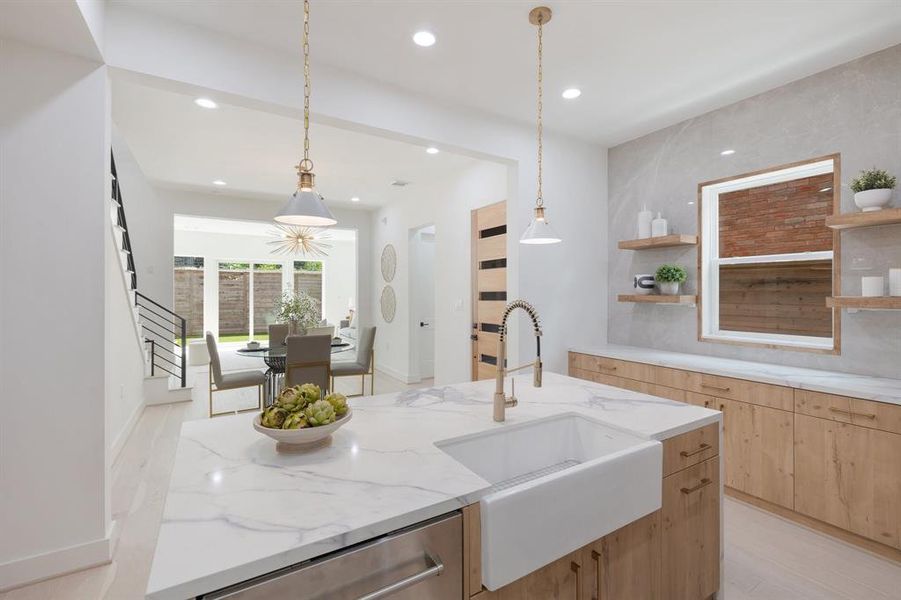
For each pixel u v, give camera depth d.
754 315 3.17
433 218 5.49
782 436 2.48
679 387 3.01
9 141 1.89
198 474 1.18
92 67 2.02
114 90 2.96
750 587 1.94
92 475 2.05
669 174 3.60
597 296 4.02
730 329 3.31
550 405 1.90
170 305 6.00
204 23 2.22
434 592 1.03
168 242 5.96
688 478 1.65
